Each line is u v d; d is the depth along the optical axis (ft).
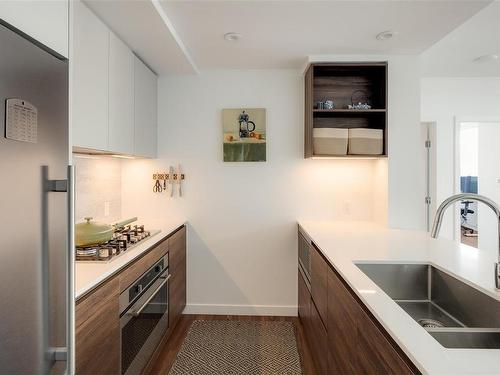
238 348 8.26
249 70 9.99
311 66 8.81
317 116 9.44
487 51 9.32
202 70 10.02
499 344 3.36
